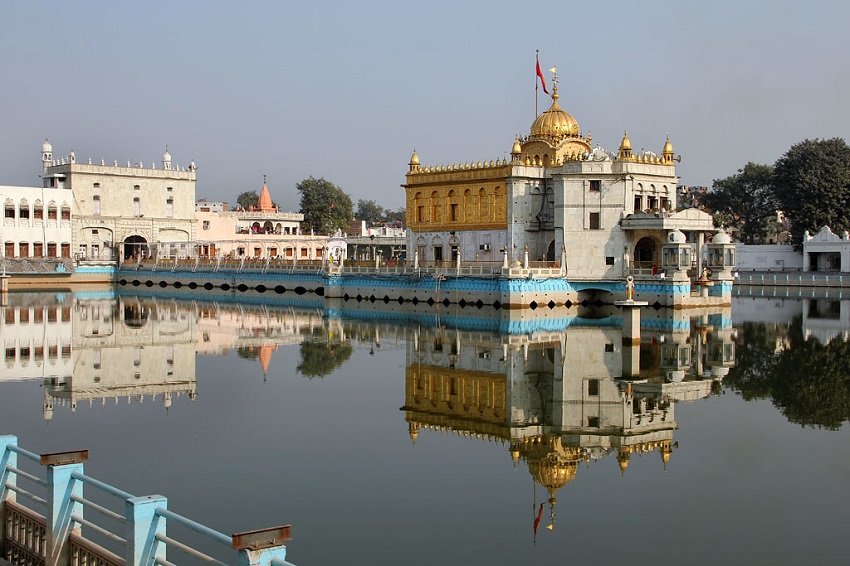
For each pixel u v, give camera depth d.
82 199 123.12
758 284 109.38
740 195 141.75
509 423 30.83
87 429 29.64
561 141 85.56
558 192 77.50
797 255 116.88
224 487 23.06
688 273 78.88
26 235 118.25
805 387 37.16
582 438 28.64
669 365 43.25
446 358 46.38
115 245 126.00
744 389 36.84
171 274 116.88
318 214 165.38
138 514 13.20
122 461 25.48
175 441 28.00
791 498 22.27
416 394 36.25
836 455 26.22
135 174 127.19
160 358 47.25
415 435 28.98
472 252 86.50
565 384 38.31
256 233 144.62
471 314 71.94
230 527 19.97
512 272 72.31
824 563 17.98
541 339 54.25
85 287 117.44
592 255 76.44
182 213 132.12
